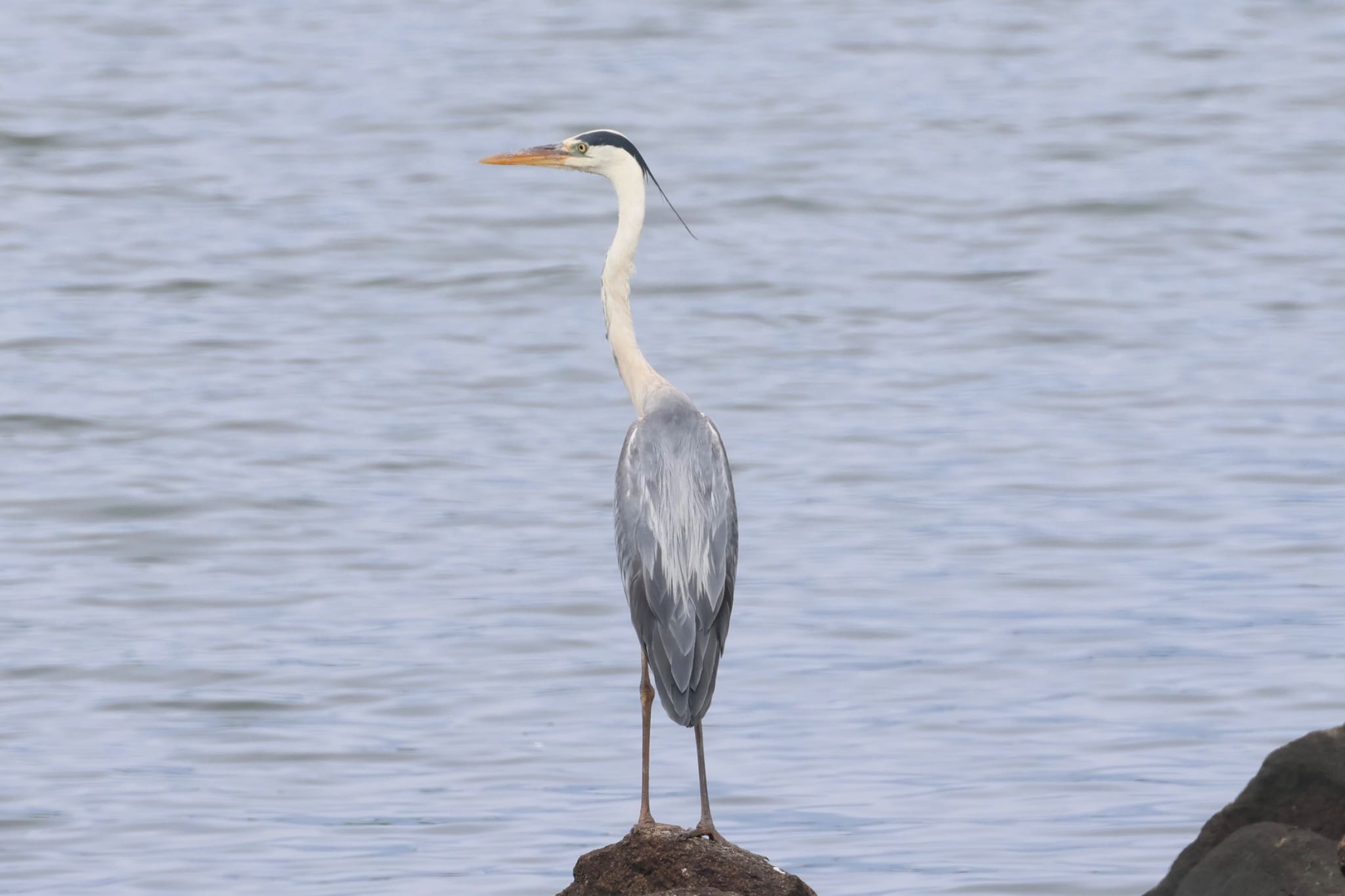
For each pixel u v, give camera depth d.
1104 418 24.88
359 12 59.81
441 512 20.88
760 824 12.82
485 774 13.83
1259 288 31.98
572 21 57.56
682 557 9.15
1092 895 11.38
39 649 16.55
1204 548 19.44
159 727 14.82
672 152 42.12
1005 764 13.86
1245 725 14.52
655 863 8.75
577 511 20.88
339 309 31.08
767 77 49.84
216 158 41.94
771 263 33.81
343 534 20.02
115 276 32.88
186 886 11.84
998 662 16.19
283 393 26.09
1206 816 12.62
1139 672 15.77
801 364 27.80
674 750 14.33
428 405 25.59
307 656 16.39
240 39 55.25
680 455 9.39
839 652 16.55
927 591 18.16
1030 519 20.53
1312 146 41.84
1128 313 30.56
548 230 36.31
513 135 44.12
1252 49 52.50
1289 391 25.98
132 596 18.08
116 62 51.38
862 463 22.88
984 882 11.58
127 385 26.34
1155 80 48.94
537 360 28.02
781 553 19.53
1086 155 41.62
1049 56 52.53
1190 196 38.03
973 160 41.38
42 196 38.53
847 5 60.50
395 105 46.88
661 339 29.17
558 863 12.12
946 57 52.50
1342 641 16.45
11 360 27.66
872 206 37.72
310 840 12.63
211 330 29.67
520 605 17.69
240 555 19.38
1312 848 8.09
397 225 36.47
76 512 20.75
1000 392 26.25
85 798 13.41
